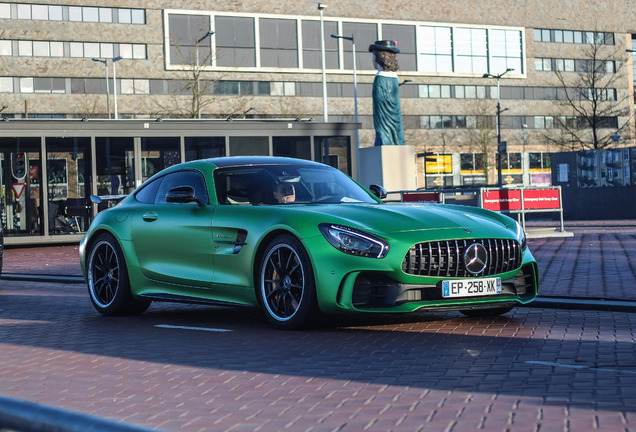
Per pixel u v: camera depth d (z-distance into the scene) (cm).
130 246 836
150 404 436
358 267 658
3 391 486
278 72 7012
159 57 6700
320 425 377
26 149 2330
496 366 509
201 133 2478
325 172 820
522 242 726
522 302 715
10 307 966
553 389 436
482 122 7656
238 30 6912
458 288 676
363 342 621
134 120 2408
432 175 7638
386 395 436
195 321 790
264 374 508
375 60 3136
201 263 770
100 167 2381
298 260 683
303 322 681
